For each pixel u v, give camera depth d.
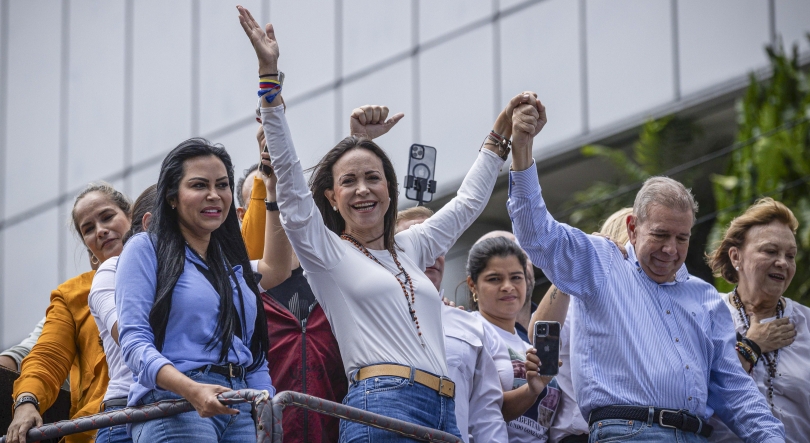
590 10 18.38
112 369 6.32
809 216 14.25
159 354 5.53
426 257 7.08
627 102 17.88
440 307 6.59
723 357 7.38
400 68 19.66
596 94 18.19
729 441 7.69
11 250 22.94
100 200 8.09
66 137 22.73
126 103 22.06
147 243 5.98
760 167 15.14
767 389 8.00
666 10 17.70
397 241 6.95
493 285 8.16
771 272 8.24
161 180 6.14
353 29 20.11
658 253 7.29
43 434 6.32
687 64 17.42
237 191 9.15
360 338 6.28
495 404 7.49
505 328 8.21
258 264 7.02
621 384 7.03
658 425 6.93
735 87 16.83
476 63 18.97
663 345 7.14
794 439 7.92
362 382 6.17
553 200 19.72
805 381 7.99
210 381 5.75
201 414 5.31
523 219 7.20
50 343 7.21
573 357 7.23
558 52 18.55
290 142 6.33
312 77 20.36
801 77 15.70
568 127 18.45
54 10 23.64
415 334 6.31
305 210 6.30
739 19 17.02
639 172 17.58
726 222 15.16
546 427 7.97
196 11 21.41
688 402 7.03
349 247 6.55
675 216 7.27
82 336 7.39
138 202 6.98
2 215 23.33
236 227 6.39
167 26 21.77
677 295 7.41
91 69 22.77
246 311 6.15
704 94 17.11
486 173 7.45
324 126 19.98
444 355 6.48
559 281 7.28
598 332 7.17
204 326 5.85
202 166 6.17
